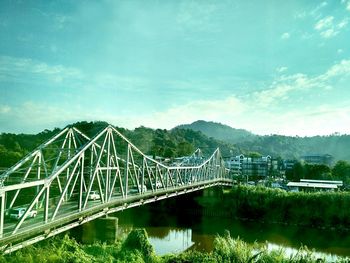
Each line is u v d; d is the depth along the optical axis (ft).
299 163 454.81
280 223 274.98
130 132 573.74
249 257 113.09
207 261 109.50
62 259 88.89
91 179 129.39
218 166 342.44
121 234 185.26
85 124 353.51
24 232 91.71
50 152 317.63
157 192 186.09
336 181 382.22
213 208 302.04
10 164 253.65
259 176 506.89
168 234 225.97
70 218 114.21
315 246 205.98
